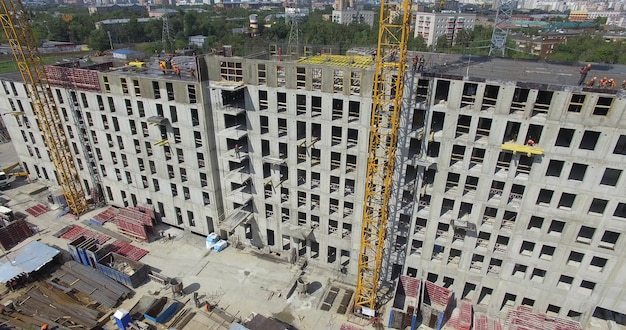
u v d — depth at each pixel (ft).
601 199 141.59
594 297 159.12
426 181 175.01
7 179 291.99
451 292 178.70
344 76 160.04
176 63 235.40
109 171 252.42
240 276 205.26
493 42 325.62
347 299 189.67
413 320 168.96
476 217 163.73
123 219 238.27
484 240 173.68
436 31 572.51
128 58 276.62
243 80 183.62
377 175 173.37
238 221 207.82
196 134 206.18
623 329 167.94
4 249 225.15
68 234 239.50
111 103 225.35
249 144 197.26
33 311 178.29
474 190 165.68
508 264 167.22
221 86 179.11
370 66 172.76
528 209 153.38
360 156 172.86
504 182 152.97
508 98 138.82
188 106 198.18
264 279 203.31
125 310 172.55
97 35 641.81
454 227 167.12
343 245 198.59
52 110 250.78
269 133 189.37
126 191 252.83
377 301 188.03
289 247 219.00
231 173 208.74
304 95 175.52
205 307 183.42
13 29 211.41
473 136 149.79
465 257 173.58
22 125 278.46
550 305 171.63
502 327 172.96
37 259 202.18
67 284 194.80
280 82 179.93
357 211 186.29
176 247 228.02
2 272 191.72
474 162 160.97
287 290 192.75
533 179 147.33
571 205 154.10
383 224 164.55
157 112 209.97
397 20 136.87
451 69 161.89
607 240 156.76
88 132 245.04
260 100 186.19
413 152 170.81
